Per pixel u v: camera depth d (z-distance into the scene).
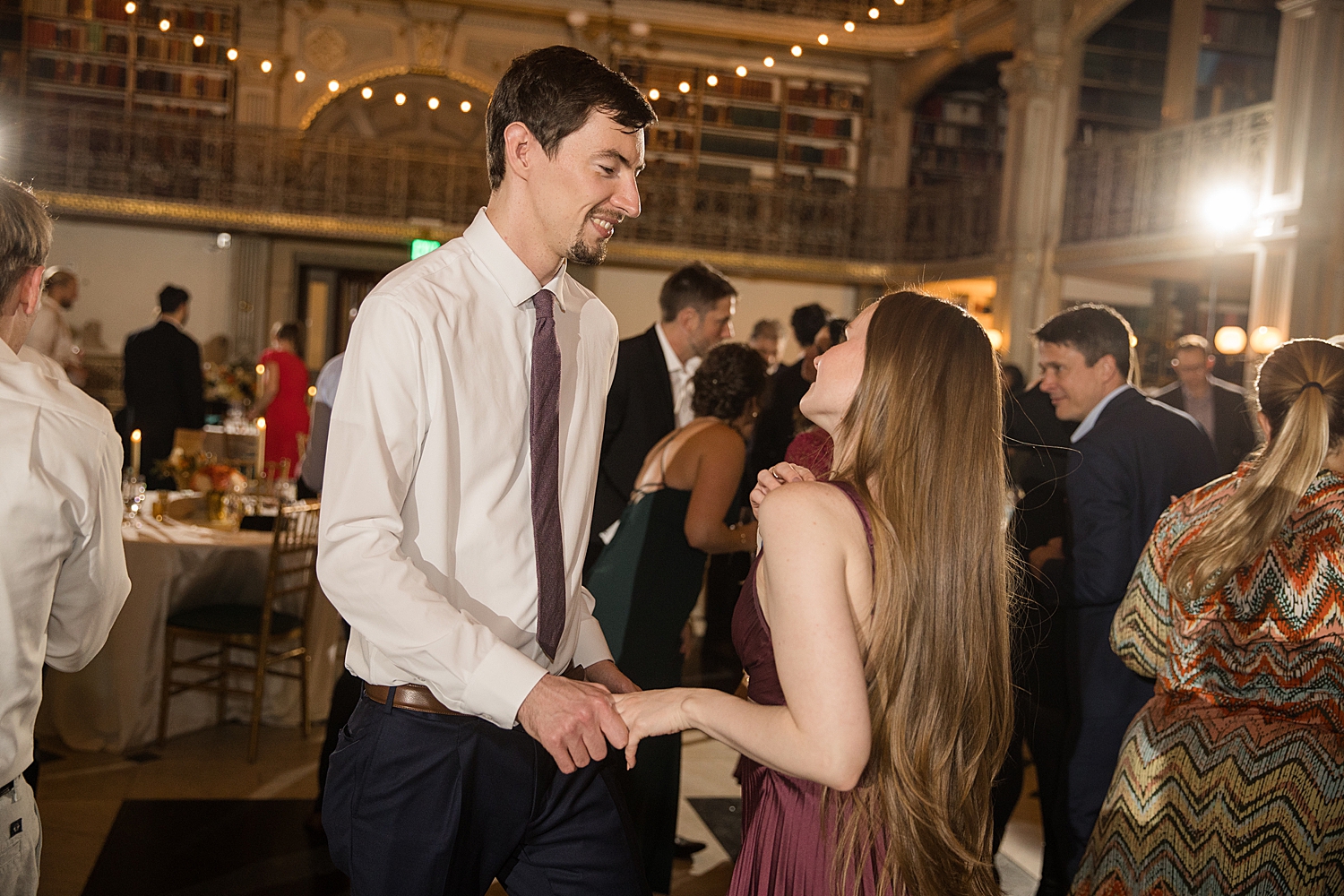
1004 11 11.80
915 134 14.34
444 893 1.54
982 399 1.35
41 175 12.27
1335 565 1.78
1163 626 2.00
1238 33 11.36
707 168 14.05
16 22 12.49
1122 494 2.57
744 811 1.49
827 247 14.04
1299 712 1.79
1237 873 1.80
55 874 2.95
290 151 12.85
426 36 13.13
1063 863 2.76
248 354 12.72
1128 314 11.76
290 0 12.83
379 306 1.48
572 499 1.71
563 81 1.50
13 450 1.49
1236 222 8.28
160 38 12.78
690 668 5.18
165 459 7.35
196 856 3.12
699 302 3.29
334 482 1.46
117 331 12.52
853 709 1.20
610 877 1.67
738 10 13.40
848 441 1.40
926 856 1.29
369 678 1.57
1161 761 1.91
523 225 1.58
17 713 1.50
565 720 1.35
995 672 1.36
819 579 1.23
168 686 4.02
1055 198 11.08
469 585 1.57
